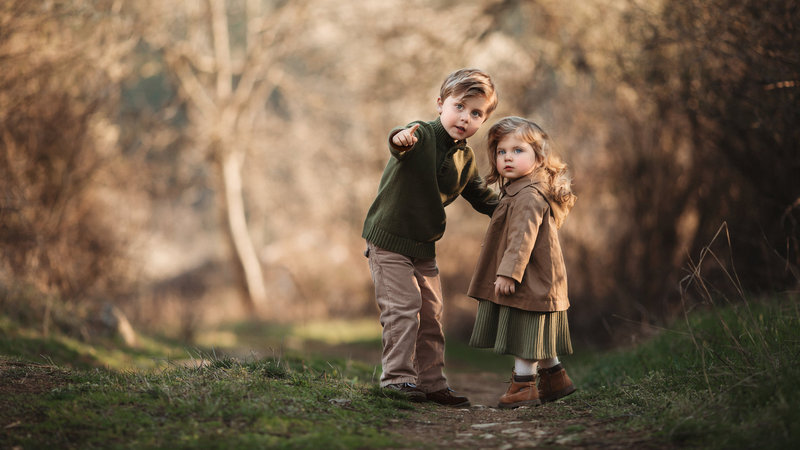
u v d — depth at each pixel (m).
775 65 5.84
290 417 3.24
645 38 8.01
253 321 20.52
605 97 11.03
